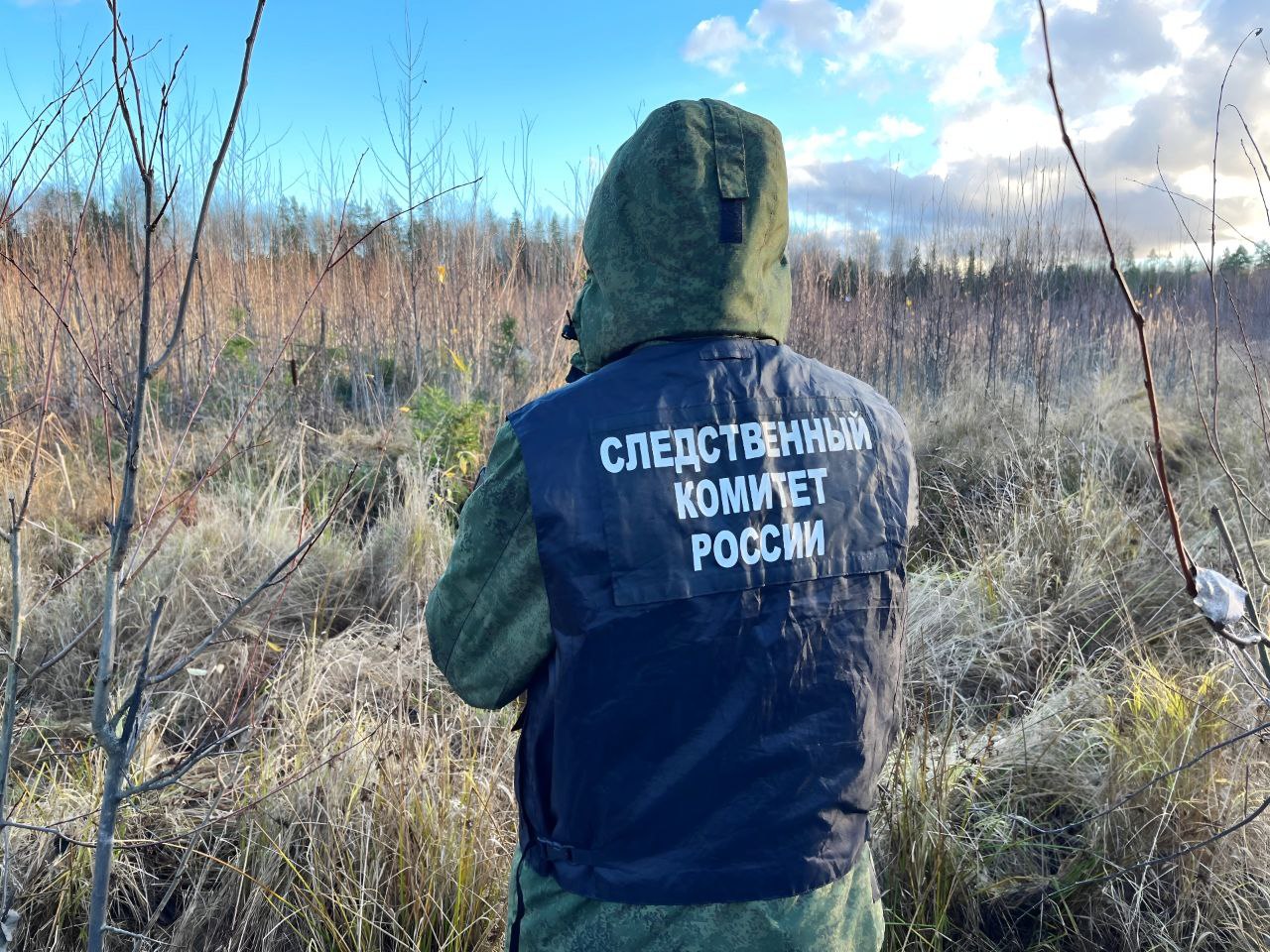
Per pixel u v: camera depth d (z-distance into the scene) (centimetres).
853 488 112
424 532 389
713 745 100
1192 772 224
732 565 102
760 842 101
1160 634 321
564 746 102
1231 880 211
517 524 101
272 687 271
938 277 825
